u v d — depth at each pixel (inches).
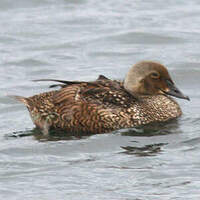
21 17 1019.9
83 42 912.3
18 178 489.1
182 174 485.4
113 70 806.5
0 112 671.8
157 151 538.3
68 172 498.0
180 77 776.3
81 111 597.6
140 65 633.0
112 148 551.5
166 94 631.8
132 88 632.4
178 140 563.8
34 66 830.5
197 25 968.9
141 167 502.9
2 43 916.0
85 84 610.9
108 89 611.5
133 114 607.5
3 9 1058.7
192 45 887.7
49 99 606.5
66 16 1022.4
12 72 811.4
